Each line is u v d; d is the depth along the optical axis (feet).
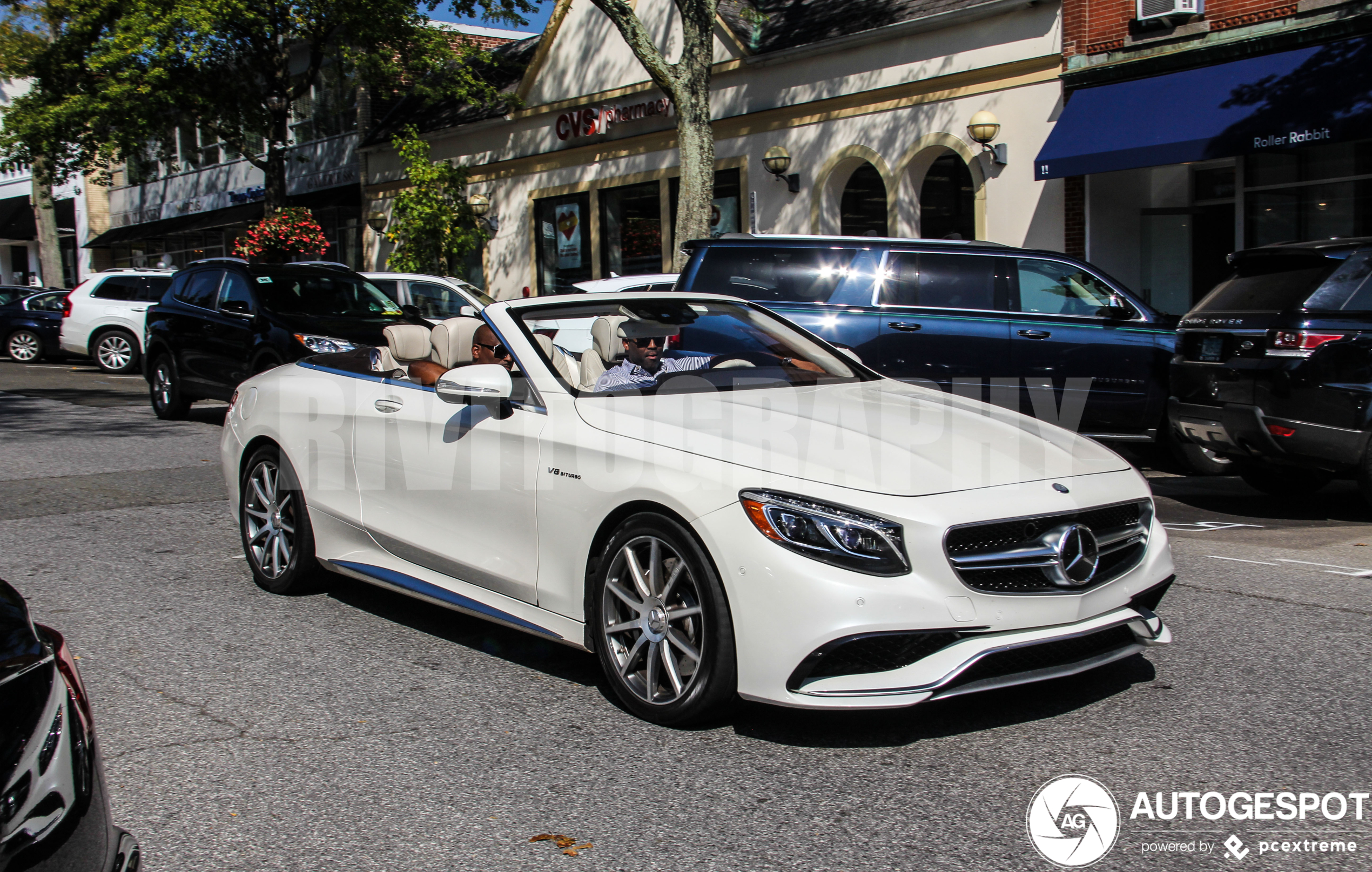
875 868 9.21
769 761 11.41
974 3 50.16
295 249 72.64
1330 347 22.58
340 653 15.28
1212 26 42.80
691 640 12.10
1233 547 21.34
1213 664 14.19
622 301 16.70
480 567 14.56
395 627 16.49
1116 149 42.68
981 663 11.12
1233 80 41.34
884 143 53.72
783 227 58.59
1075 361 29.68
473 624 16.72
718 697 11.72
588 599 13.21
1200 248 46.78
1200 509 25.66
